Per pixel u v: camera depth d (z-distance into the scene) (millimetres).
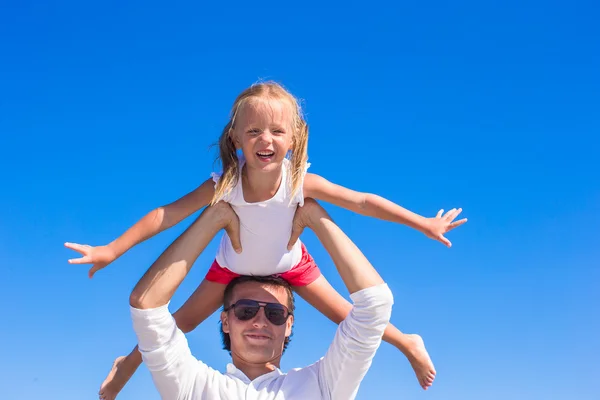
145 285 4484
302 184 4715
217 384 4672
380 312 4559
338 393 4711
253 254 4887
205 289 5328
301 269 5246
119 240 4477
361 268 4645
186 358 4648
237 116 4551
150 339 4484
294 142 4668
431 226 4742
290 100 4582
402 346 5539
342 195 4828
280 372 4941
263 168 4449
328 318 5426
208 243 4676
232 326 5070
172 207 4645
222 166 4680
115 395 5230
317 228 4773
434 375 5539
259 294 5078
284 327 5113
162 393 4688
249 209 4672
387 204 4820
